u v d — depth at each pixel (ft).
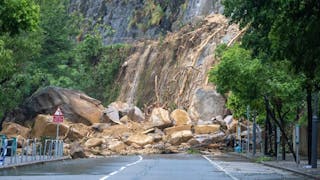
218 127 240.73
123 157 173.58
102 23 457.68
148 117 279.28
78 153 163.63
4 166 96.89
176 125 248.52
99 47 403.13
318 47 67.26
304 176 90.89
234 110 207.62
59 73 270.67
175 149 219.61
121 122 250.98
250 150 223.71
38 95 245.45
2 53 123.95
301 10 62.44
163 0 422.41
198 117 271.69
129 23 435.53
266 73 128.26
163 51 368.68
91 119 245.65
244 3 79.66
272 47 74.69
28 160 118.32
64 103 244.63
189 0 398.42
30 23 68.28
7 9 66.03
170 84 340.39
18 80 187.01
